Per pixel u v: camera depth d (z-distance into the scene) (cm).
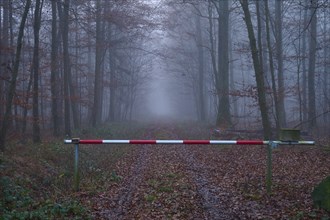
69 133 2309
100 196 996
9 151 1437
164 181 1163
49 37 3272
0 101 1944
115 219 809
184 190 1045
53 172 1234
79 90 3691
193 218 804
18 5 2362
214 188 1056
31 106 1920
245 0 1736
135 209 881
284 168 1303
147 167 1427
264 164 1382
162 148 1945
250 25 1736
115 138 2405
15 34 2555
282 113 2780
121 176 1265
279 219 772
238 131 2259
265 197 941
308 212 800
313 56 2627
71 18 2423
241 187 1049
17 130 2322
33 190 1007
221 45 2839
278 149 1659
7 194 881
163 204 916
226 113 2766
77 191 1035
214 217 808
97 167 1377
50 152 1513
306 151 1586
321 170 1250
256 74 1748
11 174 1055
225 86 2802
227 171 1296
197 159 1575
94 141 1012
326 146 1622
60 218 789
